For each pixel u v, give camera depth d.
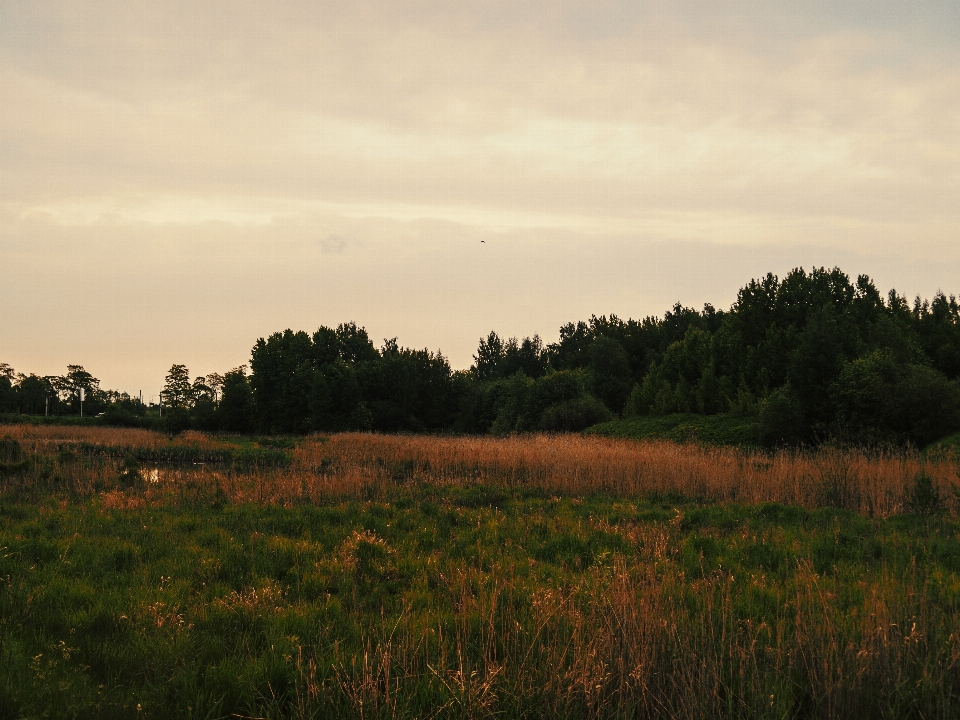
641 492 16.70
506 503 14.74
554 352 102.69
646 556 8.35
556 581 7.71
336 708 4.73
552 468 19.34
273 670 5.36
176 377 98.12
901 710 4.91
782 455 20.39
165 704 4.91
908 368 28.64
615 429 43.53
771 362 42.81
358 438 37.81
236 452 33.44
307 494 15.27
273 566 8.81
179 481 17.28
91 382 109.38
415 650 5.43
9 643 5.76
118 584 7.93
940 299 57.59
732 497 16.33
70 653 5.71
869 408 28.03
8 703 4.77
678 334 86.62
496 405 69.25
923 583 7.46
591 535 10.54
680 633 5.53
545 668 5.05
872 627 5.59
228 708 4.98
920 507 12.15
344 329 87.38
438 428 78.94
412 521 12.10
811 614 5.86
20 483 16.06
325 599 7.50
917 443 25.73
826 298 47.62
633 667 5.04
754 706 4.73
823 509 13.41
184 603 7.12
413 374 78.00
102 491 15.48
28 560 8.74
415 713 4.74
